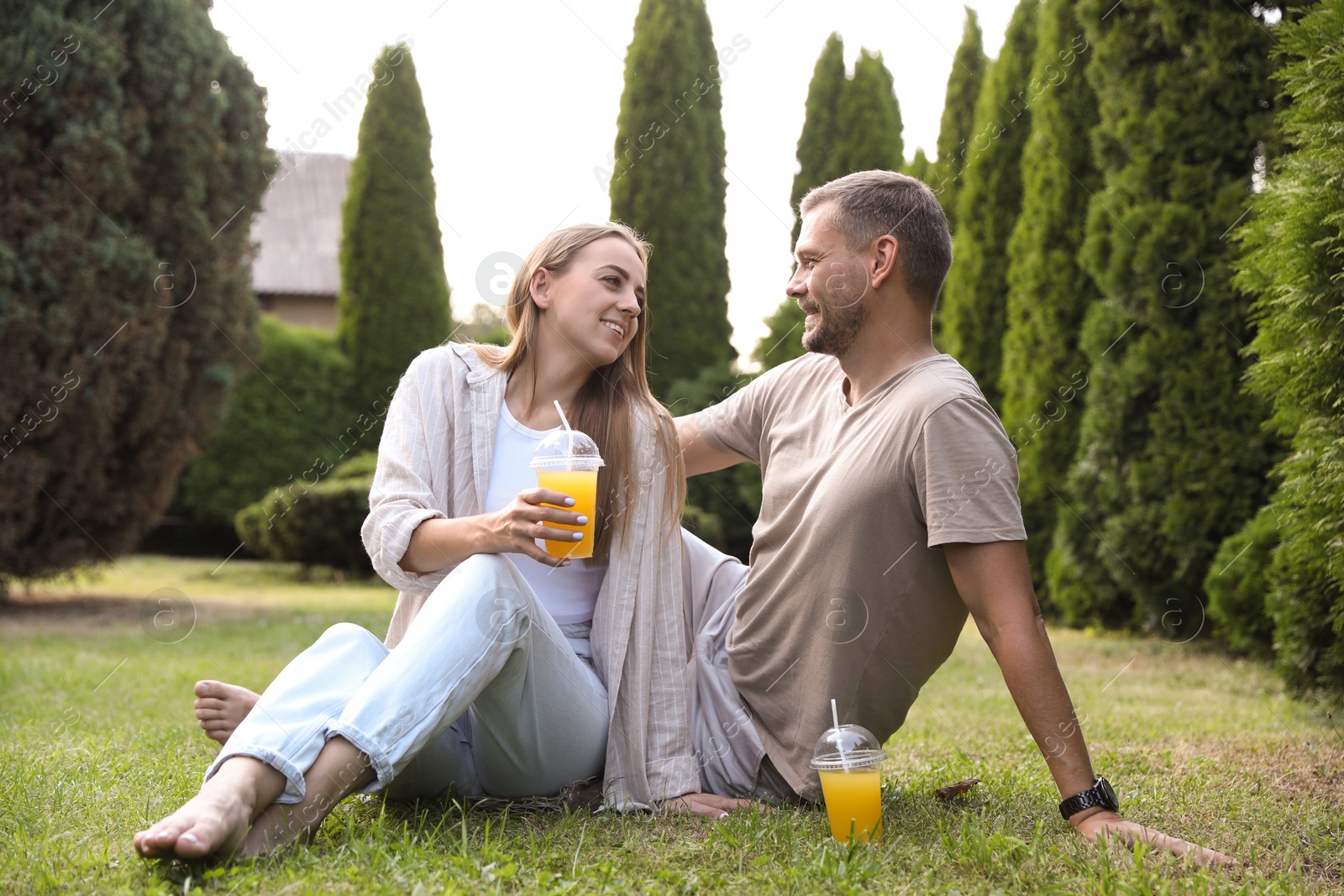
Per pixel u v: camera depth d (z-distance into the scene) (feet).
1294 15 15.49
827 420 6.17
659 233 29.71
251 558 38.34
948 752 8.34
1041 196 19.79
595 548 6.01
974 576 5.32
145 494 25.08
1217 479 16.57
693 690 6.38
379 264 35.96
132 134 21.98
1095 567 18.72
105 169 21.42
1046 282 19.69
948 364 5.75
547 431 6.07
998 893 4.18
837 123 25.79
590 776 5.90
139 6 21.91
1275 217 8.39
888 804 6.00
